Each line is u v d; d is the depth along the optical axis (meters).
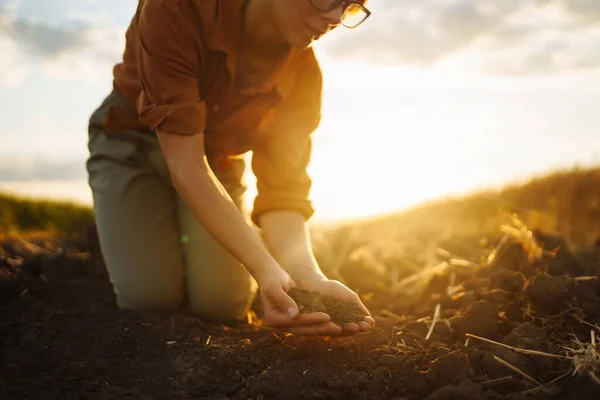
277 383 1.68
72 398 1.71
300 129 2.13
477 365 1.73
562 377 1.64
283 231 2.11
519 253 2.65
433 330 2.21
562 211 5.36
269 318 1.71
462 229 4.77
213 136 2.11
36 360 2.00
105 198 2.39
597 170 6.08
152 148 2.33
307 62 2.06
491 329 2.04
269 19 1.78
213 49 1.85
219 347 1.95
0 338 2.19
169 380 1.81
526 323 1.93
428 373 1.68
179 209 2.47
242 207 2.46
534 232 2.88
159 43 1.76
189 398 1.68
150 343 2.09
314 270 1.99
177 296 2.53
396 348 1.95
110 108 2.25
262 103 2.00
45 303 2.67
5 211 7.48
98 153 2.39
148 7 1.77
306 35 1.70
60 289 2.84
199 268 2.41
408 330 2.23
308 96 2.10
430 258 3.68
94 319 2.38
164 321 2.33
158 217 2.42
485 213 5.60
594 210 5.27
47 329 2.29
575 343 1.83
